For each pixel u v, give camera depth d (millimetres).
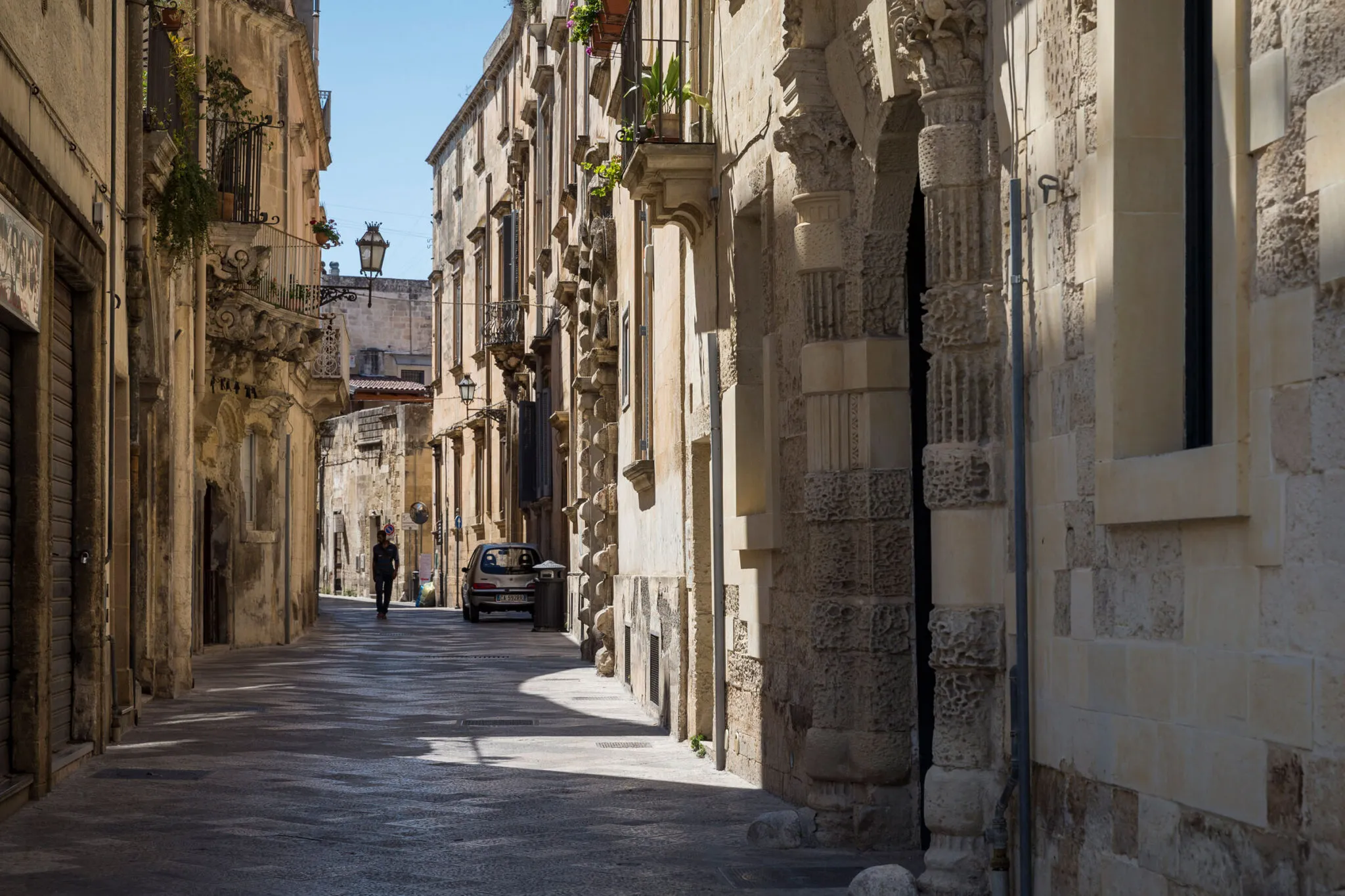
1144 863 5922
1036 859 6941
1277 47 5031
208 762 13609
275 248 29844
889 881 7848
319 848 9727
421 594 56094
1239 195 5203
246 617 30609
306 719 17297
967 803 7473
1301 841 4898
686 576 15312
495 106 46188
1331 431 4754
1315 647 4840
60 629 13234
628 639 20969
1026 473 7070
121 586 16516
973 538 7484
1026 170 7008
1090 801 6414
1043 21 6824
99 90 13758
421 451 61219
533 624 37312
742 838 10156
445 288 55344
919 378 9898
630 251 20359
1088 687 6414
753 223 12984
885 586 9828
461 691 20906
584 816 10992
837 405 9961
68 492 13305
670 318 16469
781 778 11617
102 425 13914
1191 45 5887
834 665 9930
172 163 18297
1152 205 5945
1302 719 4895
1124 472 5883
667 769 13398
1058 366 6688
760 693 12281
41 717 11555
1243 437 5199
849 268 9984
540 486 38406
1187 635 5609
